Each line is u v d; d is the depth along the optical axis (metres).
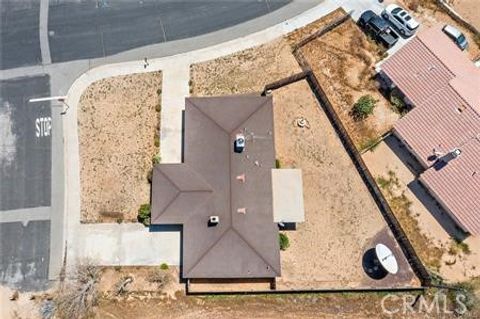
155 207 49.12
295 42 57.59
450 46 54.75
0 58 56.31
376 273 49.88
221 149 50.62
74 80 55.69
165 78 55.84
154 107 54.78
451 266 50.25
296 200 49.94
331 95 55.88
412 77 53.78
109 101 55.03
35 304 48.81
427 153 51.53
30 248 50.53
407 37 57.78
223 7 58.50
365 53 57.44
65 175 52.69
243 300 49.00
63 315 48.28
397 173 53.12
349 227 51.25
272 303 48.97
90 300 48.50
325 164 53.19
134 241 50.47
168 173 50.19
